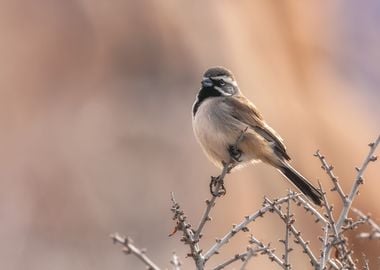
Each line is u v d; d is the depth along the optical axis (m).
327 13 17.36
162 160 17.75
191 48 18.17
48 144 18.92
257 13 15.49
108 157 18.11
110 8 20.52
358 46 19.19
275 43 15.27
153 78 19.91
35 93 20.08
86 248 16.19
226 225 14.40
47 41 20.55
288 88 14.77
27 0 20.55
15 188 17.78
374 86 18.44
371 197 12.12
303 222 11.25
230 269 11.69
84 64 20.80
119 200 17.00
